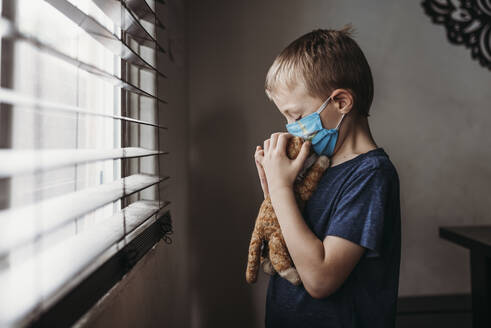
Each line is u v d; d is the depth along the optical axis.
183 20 1.15
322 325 0.58
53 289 0.31
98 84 0.64
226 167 1.30
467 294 1.36
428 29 1.36
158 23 0.67
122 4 0.47
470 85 1.38
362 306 0.57
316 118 0.61
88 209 0.38
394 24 1.35
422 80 1.36
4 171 0.25
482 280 1.08
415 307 1.27
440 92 1.37
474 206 1.38
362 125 0.64
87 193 0.46
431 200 1.37
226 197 1.30
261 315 1.31
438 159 1.37
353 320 0.57
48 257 0.37
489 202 1.38
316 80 0.60
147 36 0.60
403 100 1.36
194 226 1.30
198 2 1.29
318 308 0.59
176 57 1.02
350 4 1.33
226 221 1.30
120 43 0.49
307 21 1.32
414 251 1.36
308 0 1.32
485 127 1.38
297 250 0.53
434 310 1.25
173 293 0.92
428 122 1.36
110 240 0.43
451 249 1.37
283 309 0.63
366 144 0.63
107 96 0.67
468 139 1.38
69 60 0.36
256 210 1.31
